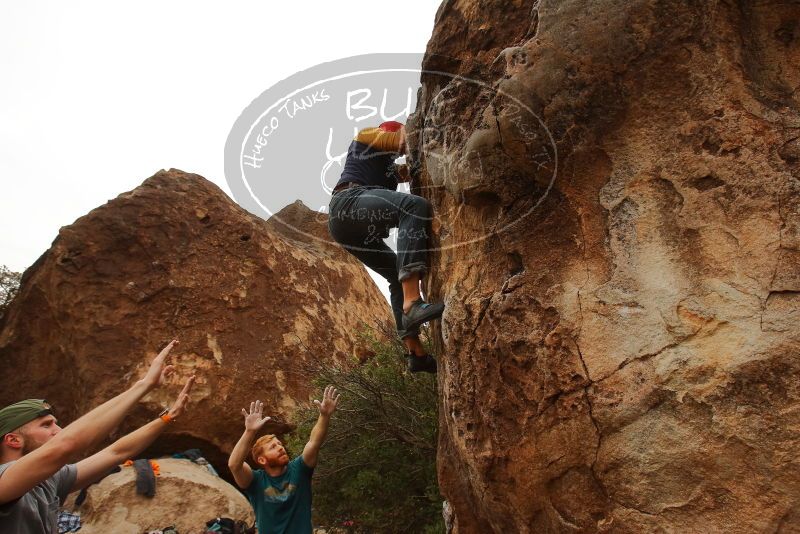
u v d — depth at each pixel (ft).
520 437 10.08
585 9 9.85
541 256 10.26
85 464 9.37
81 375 33.45
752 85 9.30
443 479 12.64
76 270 35.01
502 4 11.64
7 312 37.50
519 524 10.38
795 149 8.82
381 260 12.91
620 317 9.36
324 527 26.78
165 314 35.27
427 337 27.17
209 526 25.73
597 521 9.27
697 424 8.56
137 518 25.89
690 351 8.78
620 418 9.05
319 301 40.32
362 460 26.21
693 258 9.05
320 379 30.09
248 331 36.52
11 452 8.88
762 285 8.53
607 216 9.78
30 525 7.95
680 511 8.54
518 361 10.03
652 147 9.57
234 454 13.52
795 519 7.89
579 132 9.84
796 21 9.53
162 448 33.17
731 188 8.97
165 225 37.01
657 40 9.56
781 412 8.12
